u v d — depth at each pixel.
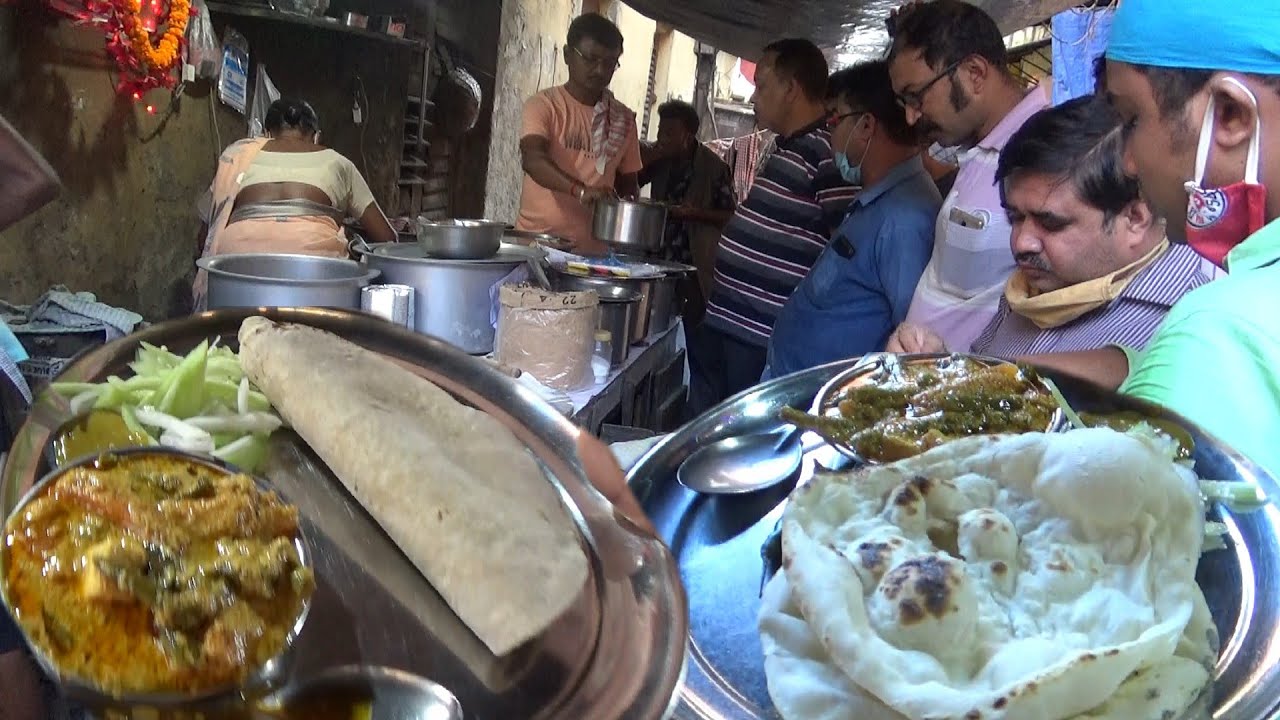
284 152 2.87
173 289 3.44
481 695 0.66
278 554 0.66
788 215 2.90
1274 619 0.76
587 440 0.95
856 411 1.20
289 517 0.72
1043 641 0.71
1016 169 1.49
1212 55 0.92
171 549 0.63
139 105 3.05
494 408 1.02
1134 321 1.44
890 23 2.00
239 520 0.68
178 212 3.40
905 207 2.19
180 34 2.87
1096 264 1.48
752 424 1.26
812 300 2.37
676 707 0.69
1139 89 1.01
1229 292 0.97
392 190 4.57
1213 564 0.86
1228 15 0.91
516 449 0.91
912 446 1.07
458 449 0.90
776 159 2.94
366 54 4.29
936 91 1.87
